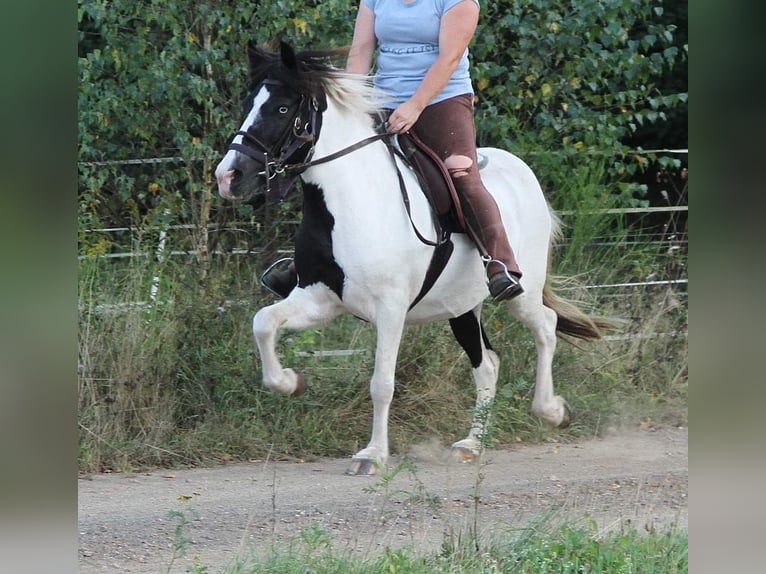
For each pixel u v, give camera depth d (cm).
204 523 757
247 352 1023
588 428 1063
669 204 1413
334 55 859
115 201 1200
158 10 1128
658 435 1068
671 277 1284
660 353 1197
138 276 1062
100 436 930
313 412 988
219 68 1147
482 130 1219
